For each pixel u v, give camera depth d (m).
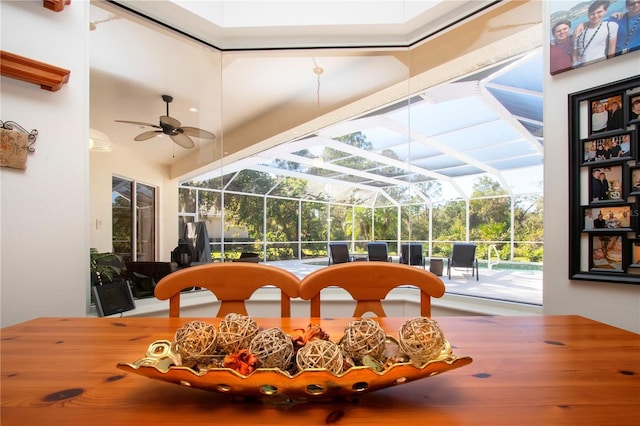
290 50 2.35
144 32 2.13
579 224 1.49
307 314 2.49
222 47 2.33
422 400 0.51
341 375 0.44
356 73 2.73
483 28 2.02
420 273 1.10
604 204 1.42
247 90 3.06
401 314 2.39
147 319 1.02
